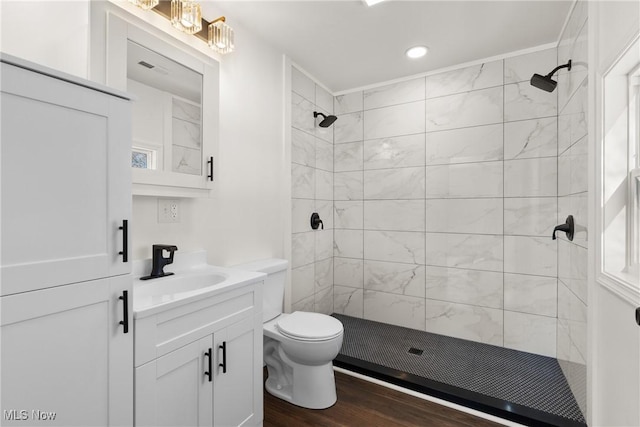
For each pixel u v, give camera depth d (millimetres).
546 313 2250
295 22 2002
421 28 2061
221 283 1359
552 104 2219
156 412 1065
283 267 2084
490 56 2428
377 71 2697
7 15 1046
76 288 862
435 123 2660
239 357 1406
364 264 2990
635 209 1232
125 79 1299
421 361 2176
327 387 1769
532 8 1843
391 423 1625
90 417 897
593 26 1420
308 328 1783
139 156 1378
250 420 1468
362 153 2998
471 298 2518
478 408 1702
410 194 2770
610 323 1284
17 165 757
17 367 762
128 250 975
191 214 1723
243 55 2033
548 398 1750
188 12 1516
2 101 732
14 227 753
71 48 1175
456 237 2572
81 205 873
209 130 1697
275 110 2326
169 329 1107
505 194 2389
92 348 899
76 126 862
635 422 1079
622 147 1296
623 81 1292
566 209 1969
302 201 2658
